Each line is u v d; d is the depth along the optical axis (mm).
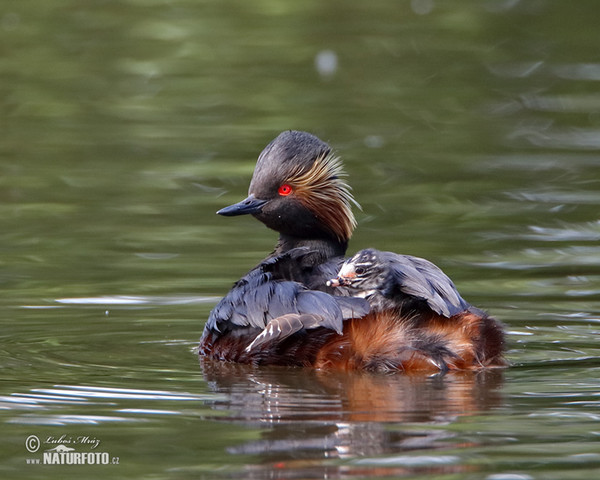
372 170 19719
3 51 27156
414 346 9805
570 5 30781
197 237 16000
